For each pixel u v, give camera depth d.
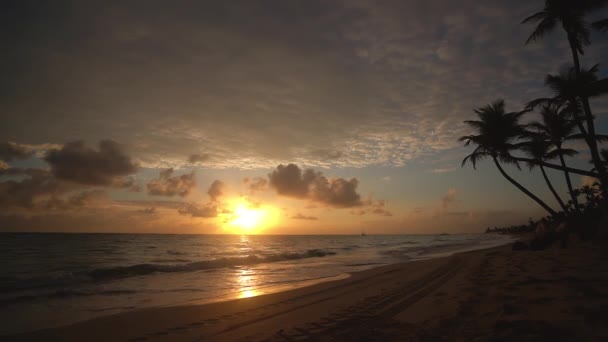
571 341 4.25
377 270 16.05
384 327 5.89
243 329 6.51
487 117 26.28
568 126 25.53
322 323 6.51
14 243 45.59
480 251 24.41
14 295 10.70
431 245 49.66
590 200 22.33
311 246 52.59
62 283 13.28
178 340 6.02
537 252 15.90
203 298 10.33
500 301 6.60
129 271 16.78
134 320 7.48
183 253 32.97
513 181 25.09
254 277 15.42
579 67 18.20
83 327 7.03
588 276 8.05
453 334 5.12
